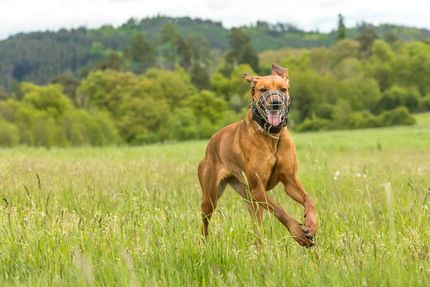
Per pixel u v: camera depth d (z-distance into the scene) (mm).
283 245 6680
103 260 6086
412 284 5402
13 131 76938
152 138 99812
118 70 147875
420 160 24281
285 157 7750
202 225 8117
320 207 8828
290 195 7832
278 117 7578
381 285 5391
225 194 11031
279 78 7895
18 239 6852
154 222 7457
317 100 114312
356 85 115438
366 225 7473
